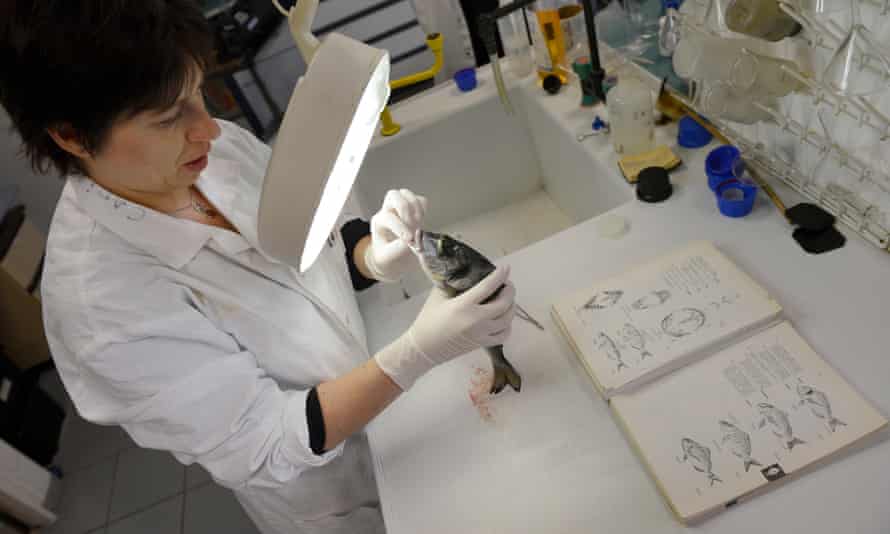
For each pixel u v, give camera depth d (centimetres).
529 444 82
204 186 88
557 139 139
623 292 92
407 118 150
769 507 67
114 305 73
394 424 90
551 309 95
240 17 188
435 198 158
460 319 79
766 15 80
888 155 79
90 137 60
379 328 109
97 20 53
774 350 79
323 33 197
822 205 94
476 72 159
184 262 81
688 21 96
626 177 113
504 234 156
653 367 81
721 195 100
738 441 72
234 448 78
